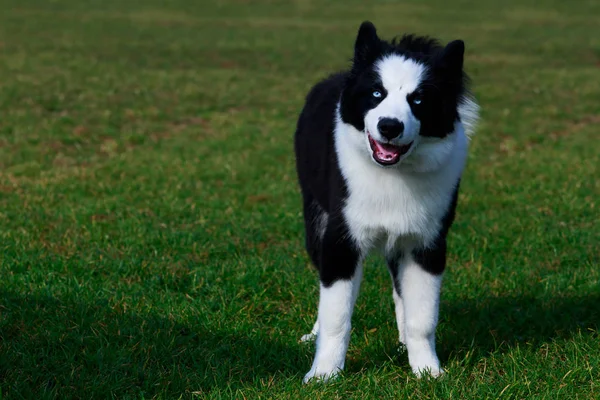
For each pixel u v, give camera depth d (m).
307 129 5.35
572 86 16.91
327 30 25.58
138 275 6.41
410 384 4.57
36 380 4.58
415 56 4.36
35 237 7.25
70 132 12.06
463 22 27.61
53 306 5.56
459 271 6.69
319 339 4.71
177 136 12.41
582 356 4.96
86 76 16.61
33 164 10.18
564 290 6.23
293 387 4.53
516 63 19.94
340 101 4.54
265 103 15.09
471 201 9.02
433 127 4.28
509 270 6.69
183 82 16.66
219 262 6.80
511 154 11.50
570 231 7.79
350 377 4.68
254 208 8.62
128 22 26.09
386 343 5.27
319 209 5.21
